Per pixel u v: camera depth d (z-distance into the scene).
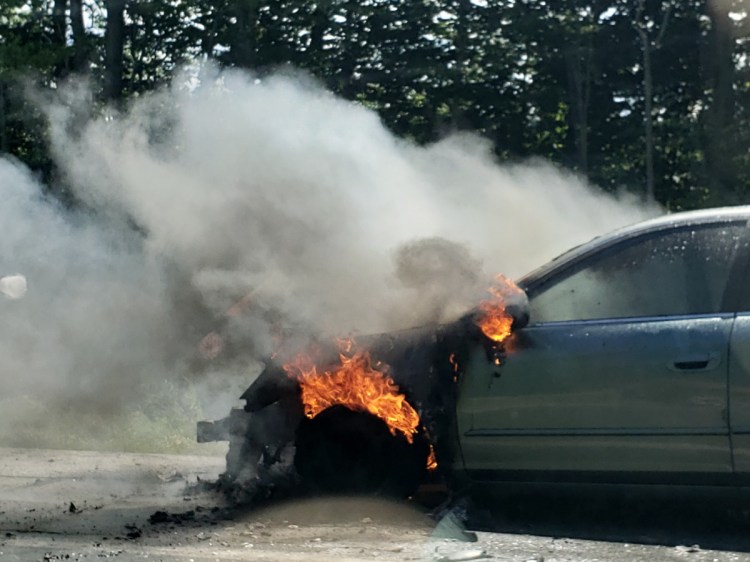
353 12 24.98
